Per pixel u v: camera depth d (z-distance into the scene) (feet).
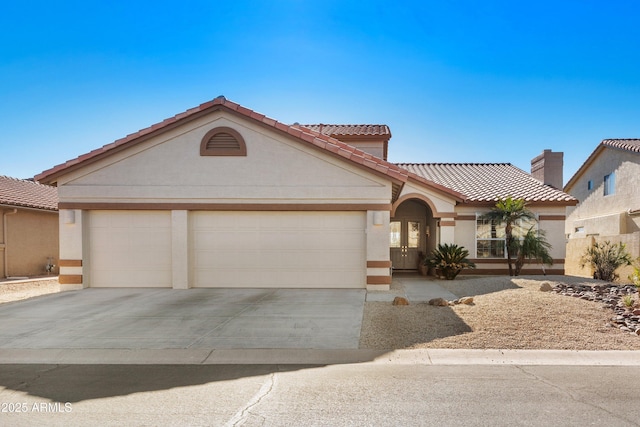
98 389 16.85
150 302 33.60
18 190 66.03
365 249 39.73
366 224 39.42
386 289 38.78
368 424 13.62
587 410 14.61
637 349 21.20
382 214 38.93
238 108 39.24
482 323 25.26
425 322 26.20
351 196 39.14
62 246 40.01
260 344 22.76
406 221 62.39
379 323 26.48
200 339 23.68
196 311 30.37
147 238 40.45
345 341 23.15
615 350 21.04
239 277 40.24
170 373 18.79
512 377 17.83
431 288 41.45
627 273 48.06
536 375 18.04
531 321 25.39
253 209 39.65
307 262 40.04
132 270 40.47
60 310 30.99
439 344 22.17
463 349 21.39
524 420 13.87
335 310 30.35
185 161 39.88
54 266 65.46
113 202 39.88
